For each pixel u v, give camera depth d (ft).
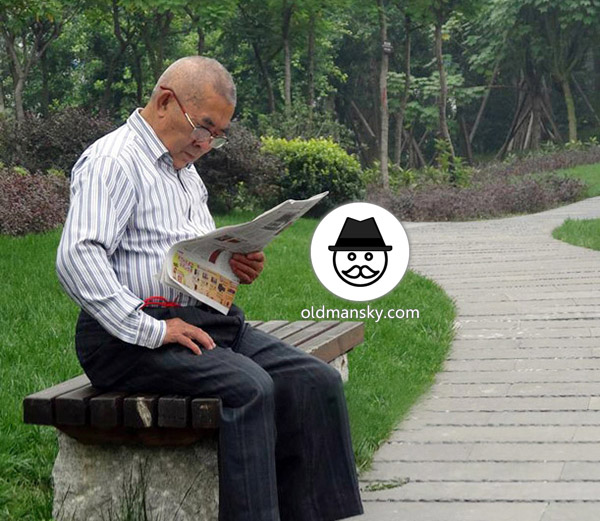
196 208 13.73
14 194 44.04
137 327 12.35
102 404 12.66
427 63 161.89
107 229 12.37
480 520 14.30
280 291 32.58
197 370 12.48
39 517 14.03
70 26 131.95
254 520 12.06
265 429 12.32
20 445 16.43
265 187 66.33
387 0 148.05
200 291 13.01
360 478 16.44
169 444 13.05
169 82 12.98
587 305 30.94
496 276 38.65
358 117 161.99
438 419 19.89
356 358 24.29
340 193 68.18
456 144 178.70
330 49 146.82
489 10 146.82
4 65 131.75
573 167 124.36
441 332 27.68
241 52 134.92
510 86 157.69
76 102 137.28
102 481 13.43
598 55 169.37
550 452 17.35
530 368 23.72
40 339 23.73
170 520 13.26
